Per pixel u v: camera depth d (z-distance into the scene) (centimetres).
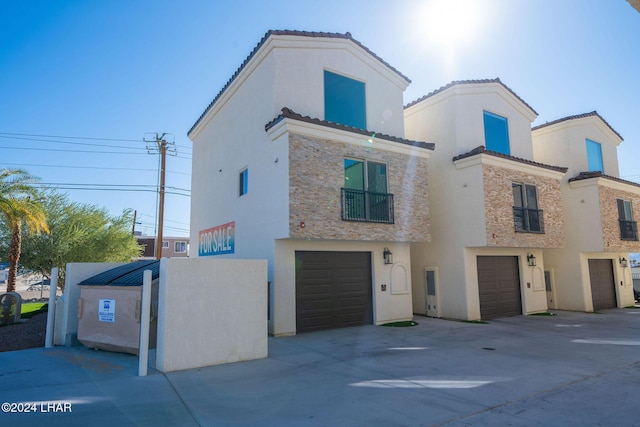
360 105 1385
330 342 1037
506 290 1617
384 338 1096
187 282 763
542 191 1625
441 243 1566
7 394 599
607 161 2033
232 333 812
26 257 2184
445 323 1385
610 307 1933
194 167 1939
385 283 1380
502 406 560
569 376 717
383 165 1316
